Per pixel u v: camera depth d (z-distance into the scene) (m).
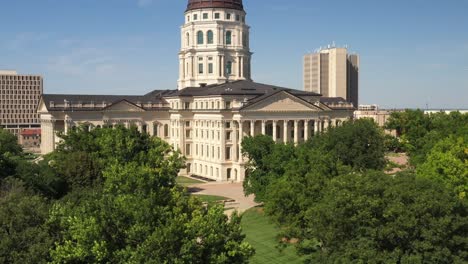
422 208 47.25
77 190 72.50
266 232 85.19
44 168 81.25
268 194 77.75
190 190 129.38
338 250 51.00
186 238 40.09
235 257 43.34
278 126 154.00
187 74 183.12
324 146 105.12
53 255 40.38
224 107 147.00
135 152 85.56
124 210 41.78
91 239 40.34
